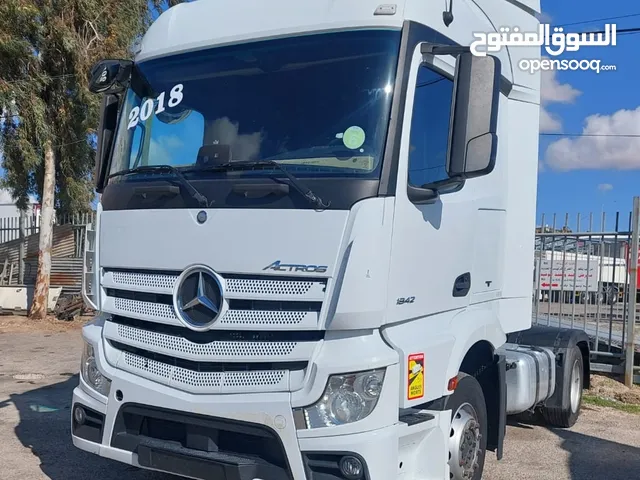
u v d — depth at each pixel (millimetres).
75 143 16094
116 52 14930
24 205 17953
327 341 3674
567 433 7145
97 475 5398
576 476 5758
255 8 4477
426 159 4137
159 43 4852
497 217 5184
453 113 3934
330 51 4145
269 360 3746
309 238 3705
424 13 4188
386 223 3732
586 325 9758
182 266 4023
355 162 3820
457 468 4531
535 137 5980
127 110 4883
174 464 3943
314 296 3672
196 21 4719
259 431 3721
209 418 3852
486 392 5090
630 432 7258
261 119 4180
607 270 9695
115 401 4246
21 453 5922
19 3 13336
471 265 4730
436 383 4066
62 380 9133
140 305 4273
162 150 4512
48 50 14992
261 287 3787
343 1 4184
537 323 9164
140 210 4293
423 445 4113
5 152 15570
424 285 4094
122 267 4379
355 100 3971
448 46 4078
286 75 4230
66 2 14641
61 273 16234
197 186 4074
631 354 9297
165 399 3994
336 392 3600
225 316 3848
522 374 6344
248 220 3846
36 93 14711
